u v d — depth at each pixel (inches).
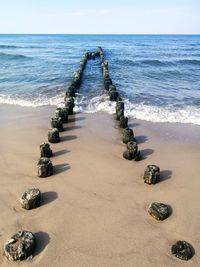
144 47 2289.6
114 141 364.2
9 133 389.4
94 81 738.2
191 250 194.5
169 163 310.3
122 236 206.7
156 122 432.1
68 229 213.2
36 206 235.8
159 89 653.3
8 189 261.4
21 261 186.7
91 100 546.0
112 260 187.8
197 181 276.2
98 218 223.9
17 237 196.7
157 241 202.4
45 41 3297.2
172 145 354.3
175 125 419.5
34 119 445.4
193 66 1082.1
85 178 278.5
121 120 405.7
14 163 307.9
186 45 2650.1
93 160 313.9
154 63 1142.3
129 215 227.1
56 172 289.7
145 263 185.8
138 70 946.7
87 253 192.9
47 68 965.2
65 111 423.8
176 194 255.0
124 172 289.7
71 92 539.2
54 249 195.9
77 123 429.1
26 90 628.1
